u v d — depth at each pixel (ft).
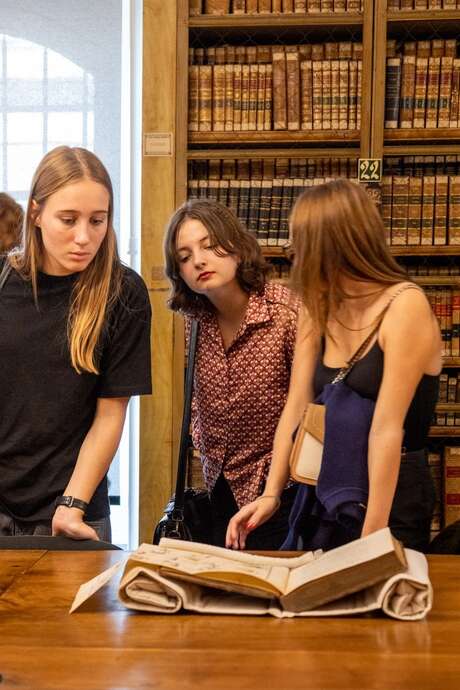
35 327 7.79
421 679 4.23
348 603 5.18
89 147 18.60
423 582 5.01
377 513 6.54
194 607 5.18
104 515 8.21
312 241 6.88
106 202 7.53
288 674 4.29
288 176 14.02
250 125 13.74
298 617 5.09
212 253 8.96
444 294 13.74
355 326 7.07
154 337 13.62
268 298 9.27
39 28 18.48
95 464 7.82
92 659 4.49
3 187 18.76
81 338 7.69
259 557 5.78
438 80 13.52
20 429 7.85
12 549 6.84
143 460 13.67
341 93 13.60
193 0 13.67
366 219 6.88
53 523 7.55
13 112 18.66
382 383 6.72
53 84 18.58
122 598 5.24
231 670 4.34
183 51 13.50
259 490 9.41
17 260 7.97
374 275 6.86
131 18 16.11
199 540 9.68
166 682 4.21
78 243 7.36
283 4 13.60
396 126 13.61
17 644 4.70
